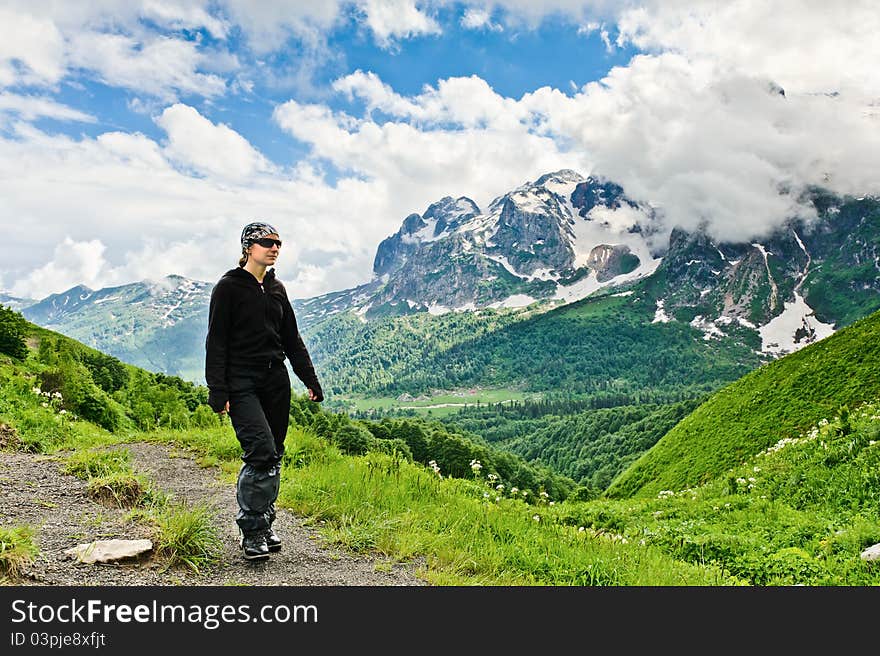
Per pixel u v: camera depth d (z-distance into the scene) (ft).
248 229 19.63
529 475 316.19
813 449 61.26
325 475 30.55
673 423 547.08
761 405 155.74
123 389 257.96
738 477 63.10
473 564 22.20
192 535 19.26
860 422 61.72
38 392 52.49
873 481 46.60
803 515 44.98
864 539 33.63
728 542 36.35
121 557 17.75
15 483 24.29
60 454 32.91
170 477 30.50
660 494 68.33
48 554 17.61
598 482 471.21
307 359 21.09
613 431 648.79
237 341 19.38
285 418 20.49
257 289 19.58
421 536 23.81
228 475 31.53
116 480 24.00
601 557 25.88
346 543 22.22
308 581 18.94
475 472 39.93
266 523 19.72
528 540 26.71
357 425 356.79
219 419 49.85
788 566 30.14
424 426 376.89
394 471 34.37
